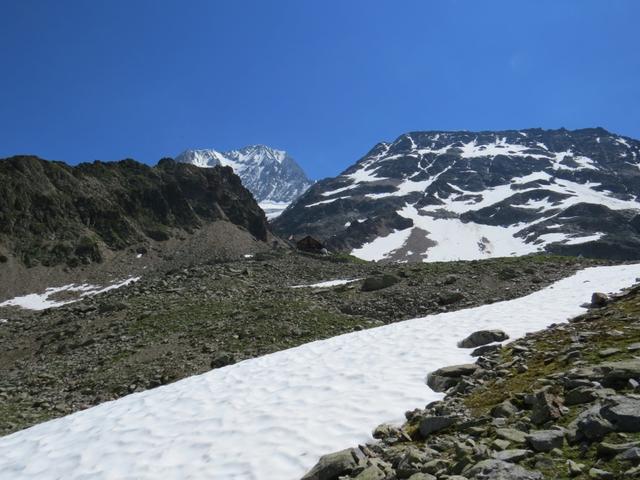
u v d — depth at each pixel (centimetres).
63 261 11906
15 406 2439
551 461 748
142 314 4047
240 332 3200
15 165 13938
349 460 929
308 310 3653
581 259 5197
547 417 903
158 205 15625
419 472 814
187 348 3052
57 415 2255
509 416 979
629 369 964
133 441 1259
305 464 983
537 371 1220
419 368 1499
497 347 1585
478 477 723
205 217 16362
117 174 16425
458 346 1745
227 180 19050
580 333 1474
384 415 1162
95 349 3359
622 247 19650
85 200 14162
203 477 999
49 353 3581
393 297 3869
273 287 5025
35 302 9994
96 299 5606
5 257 11350
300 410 1263
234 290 4769
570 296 2600
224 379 1727
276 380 1591
